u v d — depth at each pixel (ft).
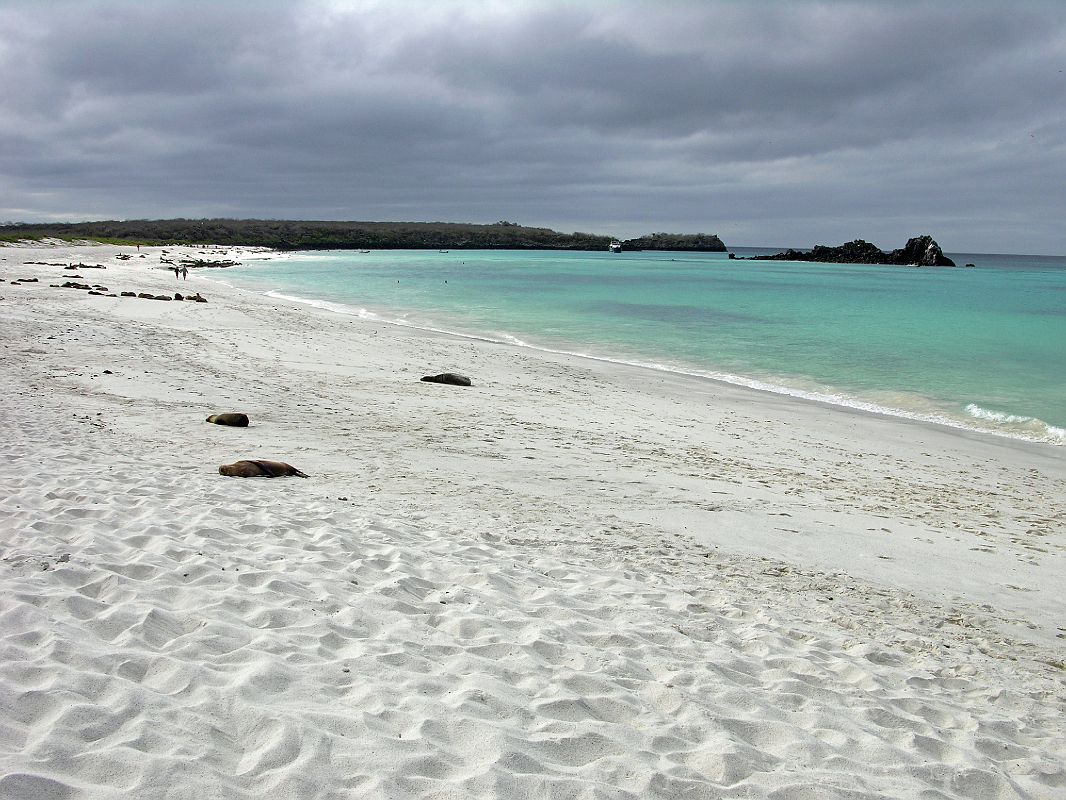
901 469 40.42
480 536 24.17
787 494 33.53
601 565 22.70
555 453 38.32
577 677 14.28
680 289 189.67
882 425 51.70
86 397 42.34
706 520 28.60
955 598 22.39
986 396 61.26
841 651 17.78
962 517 31.63
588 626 17.35
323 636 14.84
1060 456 44.70
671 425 48.47
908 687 16.20
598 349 86.33
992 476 39.86
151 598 15.72
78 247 318.86
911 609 21.27
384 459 34.47
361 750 10.59
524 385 60.08
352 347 74.43
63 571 16.69
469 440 39.91
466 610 17.39
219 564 18.39
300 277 219.82
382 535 22.58
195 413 40.93
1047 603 22.35
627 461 37.68
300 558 19.58
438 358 71.51
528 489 31.30
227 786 9.48
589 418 48.93
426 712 12.03
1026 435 49.85
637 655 16.06
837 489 35.24
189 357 59.93
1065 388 64.44
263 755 10.26
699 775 11.40
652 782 10.84
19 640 12.76
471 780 10.21
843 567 24.49
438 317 115.65
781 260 570.87
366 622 15.96
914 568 24.76
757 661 16.57
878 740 13.24
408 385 56.24
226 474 28.84
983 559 26.00
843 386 65.72
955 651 18.53
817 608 20.70
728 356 81.71
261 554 19.70
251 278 208.85
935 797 11.57
